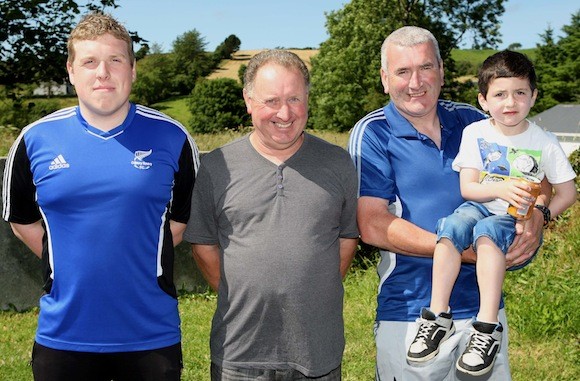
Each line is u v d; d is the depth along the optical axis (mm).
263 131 3031
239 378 3094
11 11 14602
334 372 3145
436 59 3297
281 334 3059
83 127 2979
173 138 3104
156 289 3037
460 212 3285
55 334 2984
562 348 5957
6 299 7598
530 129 3336
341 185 3189
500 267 3137
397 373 3357
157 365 3027
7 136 9234
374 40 45969
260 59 3070
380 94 47594
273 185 3076
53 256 2961
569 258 7734
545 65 67312
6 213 3125
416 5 42062
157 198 3008
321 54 53188
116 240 2916
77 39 2922
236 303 3066
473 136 3371
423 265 3326
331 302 3104
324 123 50719
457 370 3100
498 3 39562
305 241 3031
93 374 3041
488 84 3303
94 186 2904
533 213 3266
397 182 3363
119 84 2922
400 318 3338
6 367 5684
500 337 3098
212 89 65250
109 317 2961
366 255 8820
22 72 15656
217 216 3150
